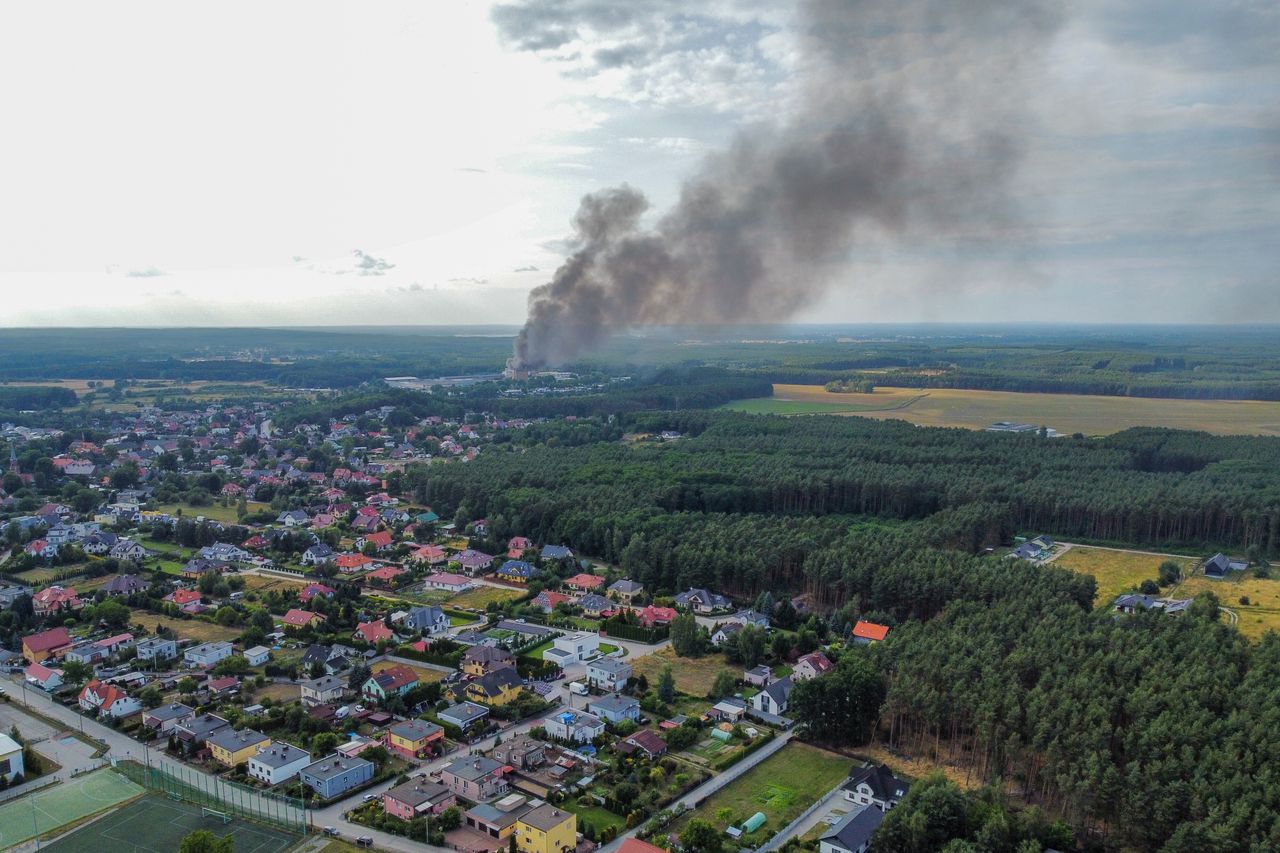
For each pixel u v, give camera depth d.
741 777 151.62
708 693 186.62
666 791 145.50
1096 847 129.75
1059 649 171.25
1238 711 145.75
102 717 172.88
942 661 167.88
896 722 162.25
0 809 139.00
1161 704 148.38
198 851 120.19
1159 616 194.88
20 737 160.62
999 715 149.88
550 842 125.06
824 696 163.00
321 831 133.50
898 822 126.75
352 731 167.38
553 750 159.50
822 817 138.75
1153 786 127.25
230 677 189.50
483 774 144.75
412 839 131.38
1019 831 126.38
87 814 137.88
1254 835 117.19
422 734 160.00
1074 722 142.88
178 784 147.38
